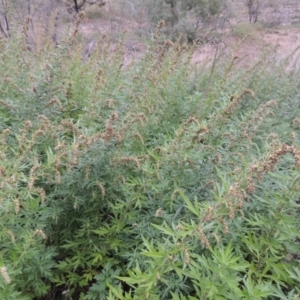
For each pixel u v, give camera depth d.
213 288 1.78
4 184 2.02
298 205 2.13
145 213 2.73
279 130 3.38
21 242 2.29
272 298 2.18
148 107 3.16
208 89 4.23
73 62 3.87
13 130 2.96
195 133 2.43
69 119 2.88
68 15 10.08
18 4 7.91
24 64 3.64
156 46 4.11
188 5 10.87
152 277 1.89
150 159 2.93
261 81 4.23
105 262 2.68
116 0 11.91
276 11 14.91
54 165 2.44
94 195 2.59
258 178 1.98
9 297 2.05
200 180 2.56
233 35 10.75
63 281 2.66
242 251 2.48
